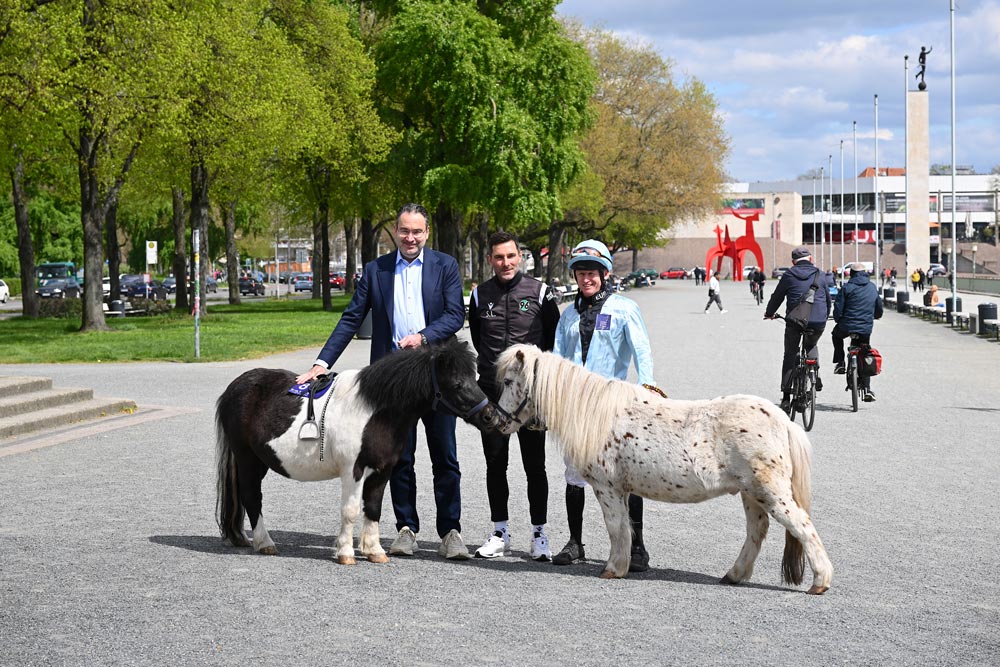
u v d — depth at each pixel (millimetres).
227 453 7539
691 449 6445
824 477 10617
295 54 41938
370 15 52281
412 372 6875
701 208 74812
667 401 6660
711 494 6488
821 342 31234
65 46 29547
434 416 7422
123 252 99375
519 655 5246
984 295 68875
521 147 42969
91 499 9422
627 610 6051
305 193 49500
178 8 34250
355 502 7113
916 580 6789
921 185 87125
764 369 21984
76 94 30625
